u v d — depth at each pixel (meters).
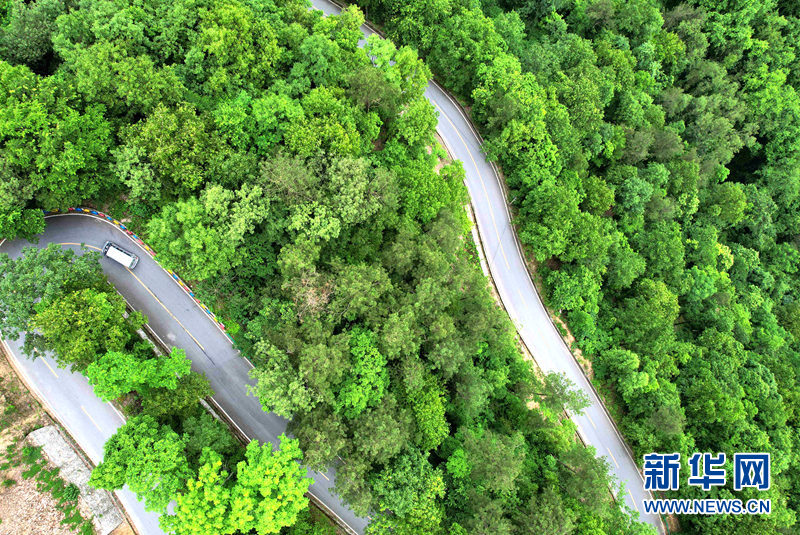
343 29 65.31
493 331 63.47
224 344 59.69
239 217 49.44
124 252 57.81
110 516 51.66
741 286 95.12
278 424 58.62
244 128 54.84
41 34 52.25
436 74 83.56
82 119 49.03
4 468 49.03
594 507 57.47
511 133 74.00
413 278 59.62
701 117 96.81
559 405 63.62
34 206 54.03
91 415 54.31
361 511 47.81
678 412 71.12
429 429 55.09
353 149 57.84
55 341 46.47
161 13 55.66
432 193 62.91
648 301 78.44
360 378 51.56
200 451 49.62
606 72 86.19
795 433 80.31
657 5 104.81
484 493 57.62
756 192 102.31
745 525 69.31
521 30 87.19
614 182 84.56
